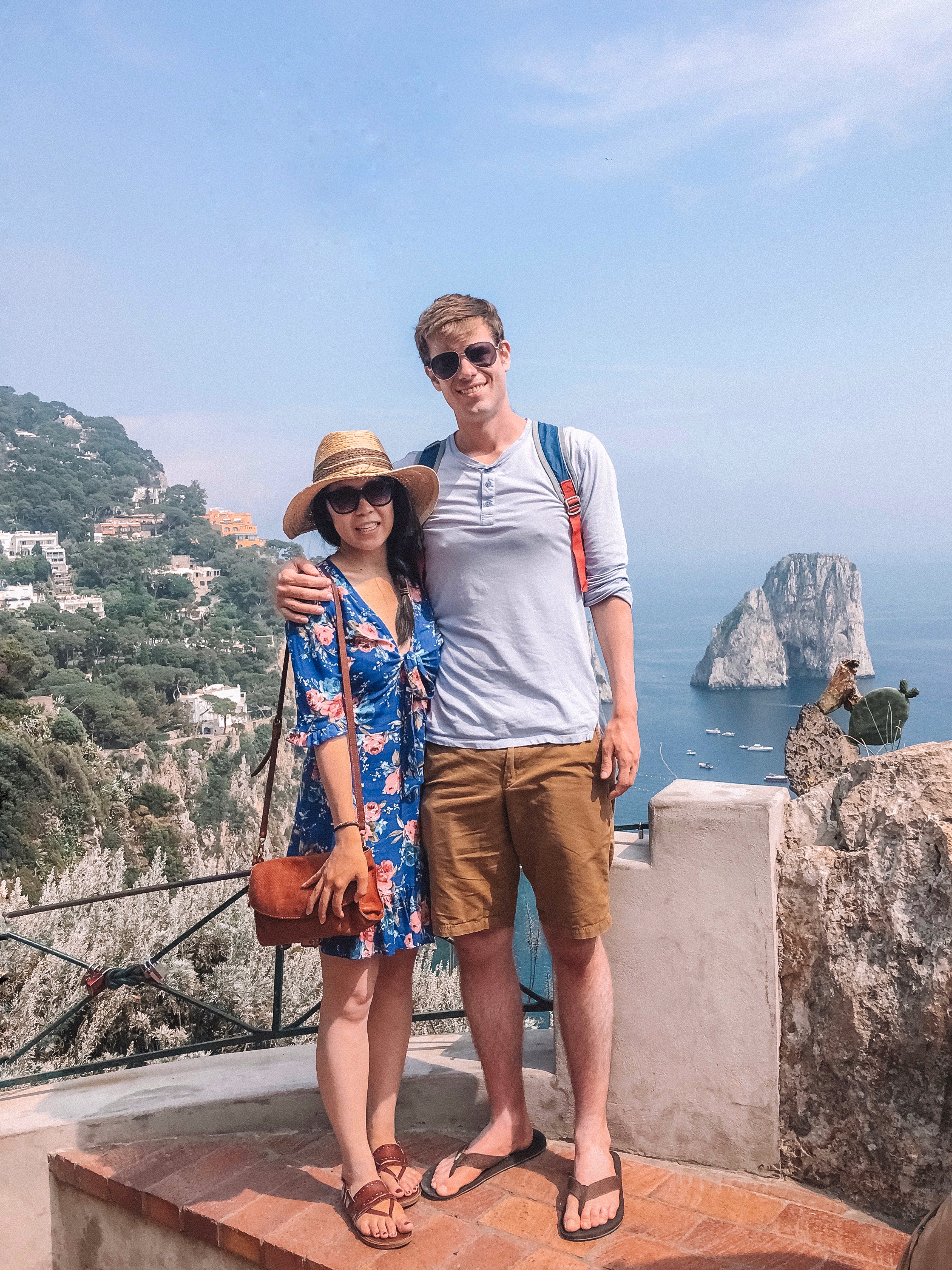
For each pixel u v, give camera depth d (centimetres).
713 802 183
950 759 174
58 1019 246
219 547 14825
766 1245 164
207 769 6612
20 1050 232
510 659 179
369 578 189
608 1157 183
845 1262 159
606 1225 170
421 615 190
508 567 181
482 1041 194
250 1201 188
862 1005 171
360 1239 174
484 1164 190
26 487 14788
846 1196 176
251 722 8194
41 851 3019
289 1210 185
